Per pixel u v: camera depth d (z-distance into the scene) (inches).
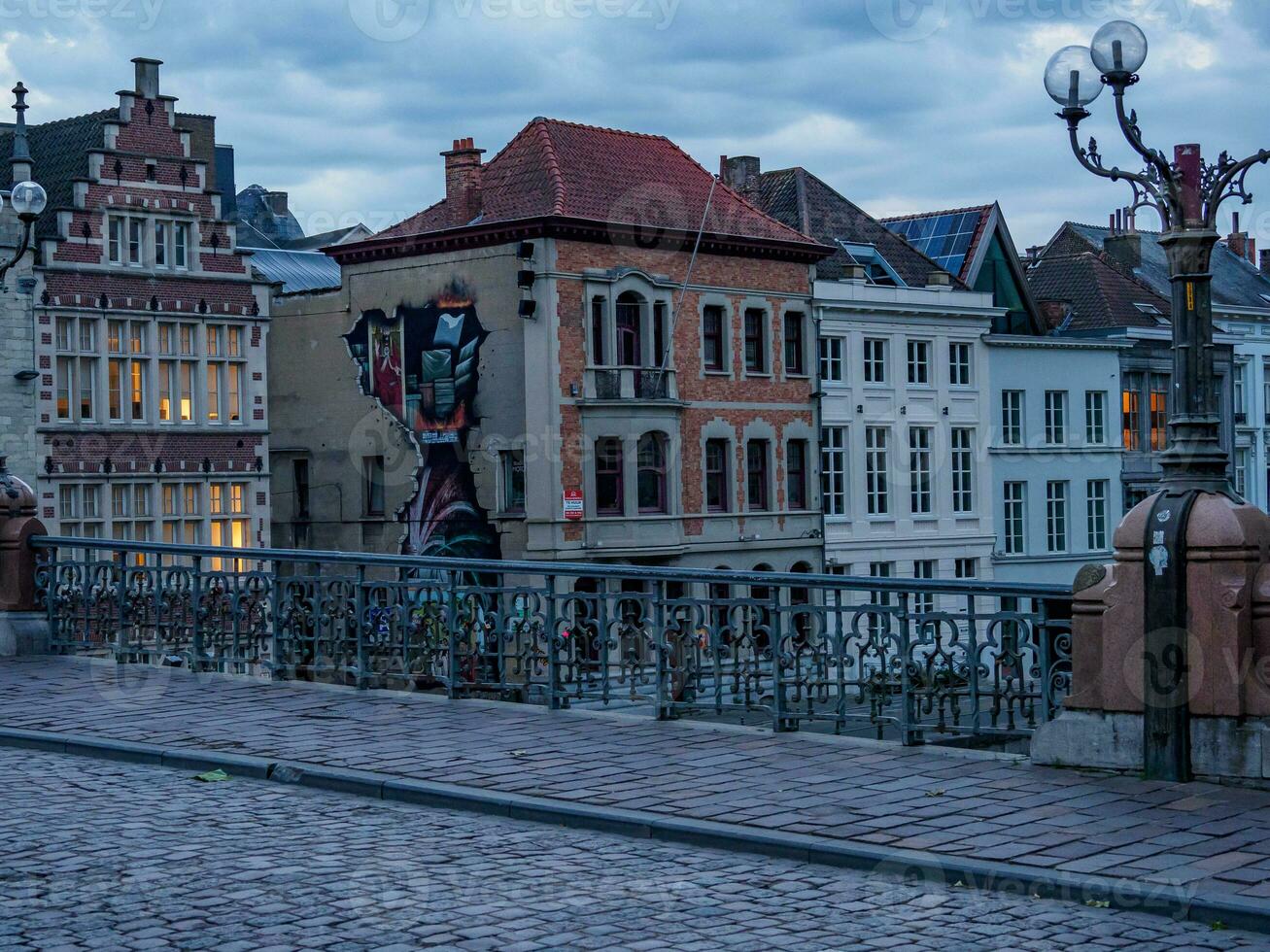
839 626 508.4
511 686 586.2
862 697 506.6
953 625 485.1
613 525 1728.6
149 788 454.9
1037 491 2148.1
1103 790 422.9
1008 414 2133.4
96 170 1600.6
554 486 1679.4
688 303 1808.6
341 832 400.5
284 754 484.7
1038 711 472.7
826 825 388.5
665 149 1879.9
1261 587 426.3
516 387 1704.0
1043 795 417.7
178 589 679.7
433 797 432.5
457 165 1774.1
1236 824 384.2
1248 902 319.6
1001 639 476.4
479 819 416.2
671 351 1784.0
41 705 579.5
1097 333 2249.0
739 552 1849.2
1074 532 2181.3
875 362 2009.1
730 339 1847.9
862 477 1984.5
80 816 416.8
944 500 2054.6
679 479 1786.4
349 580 627.2
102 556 1568.7
